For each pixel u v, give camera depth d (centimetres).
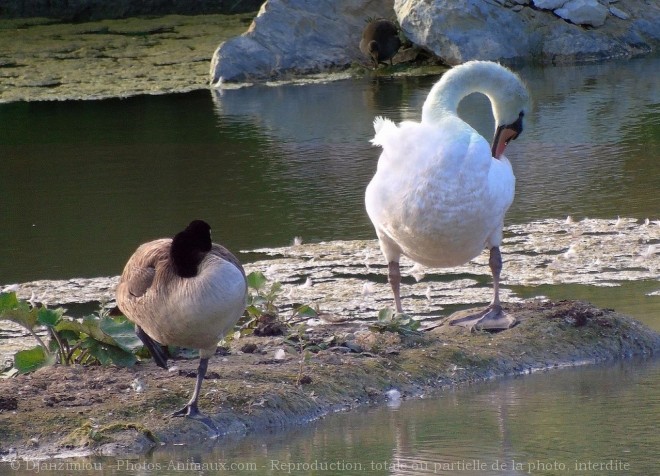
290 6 3262
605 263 1390
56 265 1504
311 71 3189
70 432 865
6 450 847
